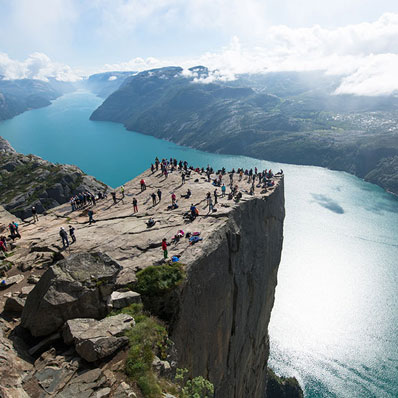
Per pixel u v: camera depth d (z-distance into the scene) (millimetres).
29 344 16891
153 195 48875
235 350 43875
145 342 17062
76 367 14914
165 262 28859
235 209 43188
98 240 35156
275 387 91938
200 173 70688
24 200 102312
